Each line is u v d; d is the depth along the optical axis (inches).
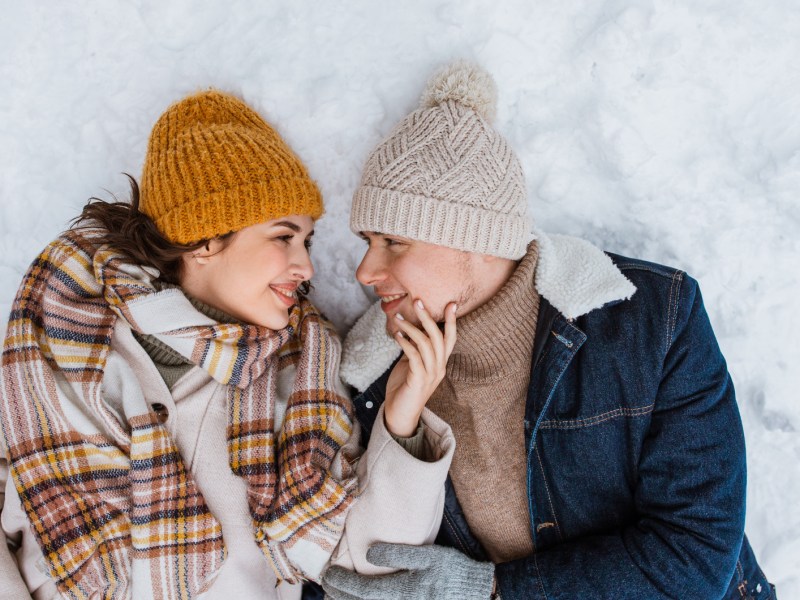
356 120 57.9
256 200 47.0
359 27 56.8
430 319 46.9
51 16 58.7
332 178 59.2
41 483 48.7
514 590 51.6
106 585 50.1
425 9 56.2
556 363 50.0
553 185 58.6
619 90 56.8
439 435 49.9
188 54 58.5
